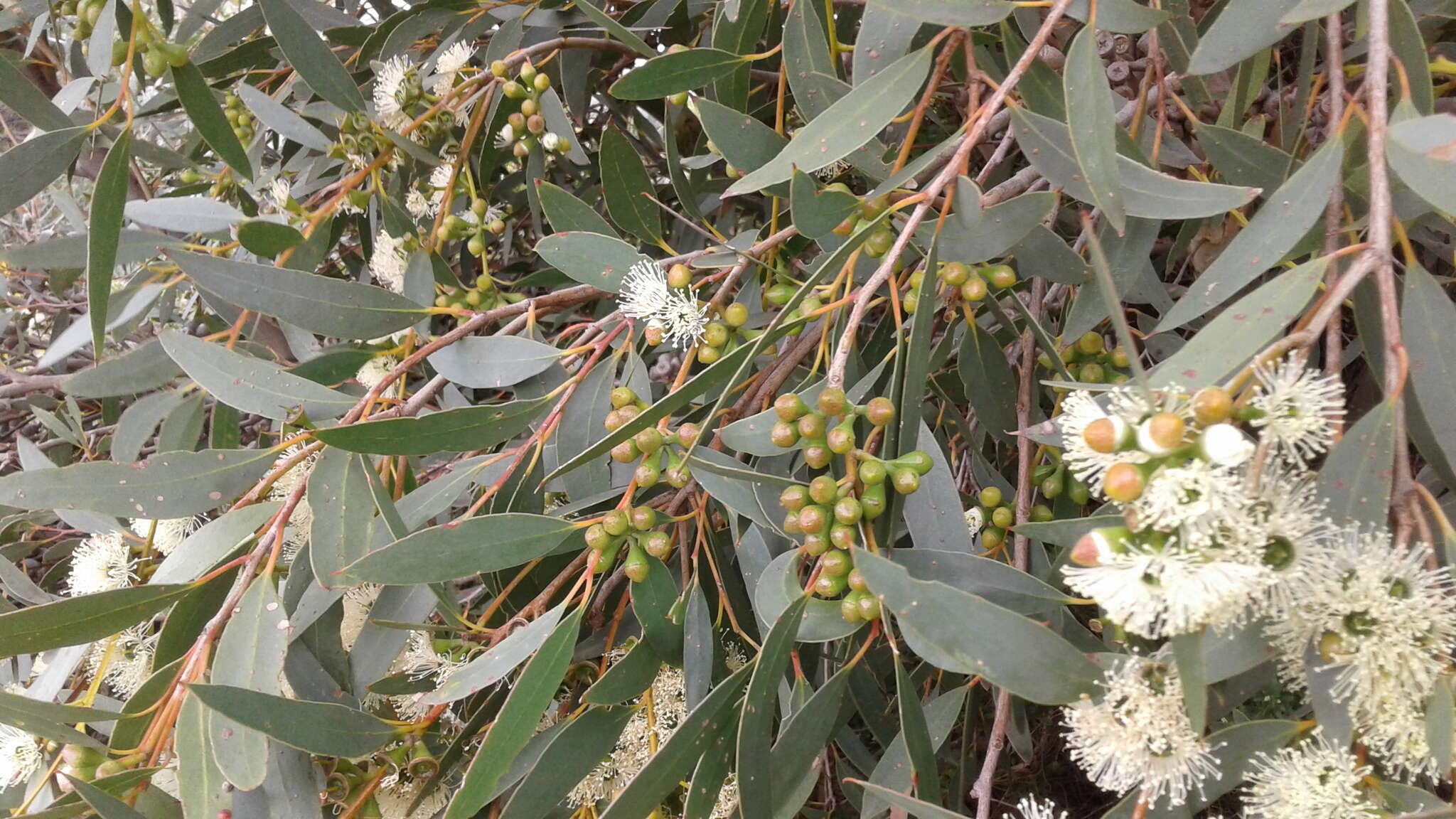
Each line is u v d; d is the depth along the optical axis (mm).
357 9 814
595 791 493
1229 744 354
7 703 412
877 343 579
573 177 853
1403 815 305
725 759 417
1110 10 416
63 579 764
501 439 487
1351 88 569
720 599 488
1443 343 356
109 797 409
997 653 343
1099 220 499
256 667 446
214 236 782
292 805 470
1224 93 608
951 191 401
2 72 537
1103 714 348
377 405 562
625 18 680
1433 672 309
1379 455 319
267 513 477
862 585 399
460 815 394
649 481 446
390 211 624
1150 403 289
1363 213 444
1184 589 293
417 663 505
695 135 854
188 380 587
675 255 577
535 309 544
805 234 450
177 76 531
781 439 410
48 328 1168
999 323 581
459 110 672
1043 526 391
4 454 1041
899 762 436
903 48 474
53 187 913
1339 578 315
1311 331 303
